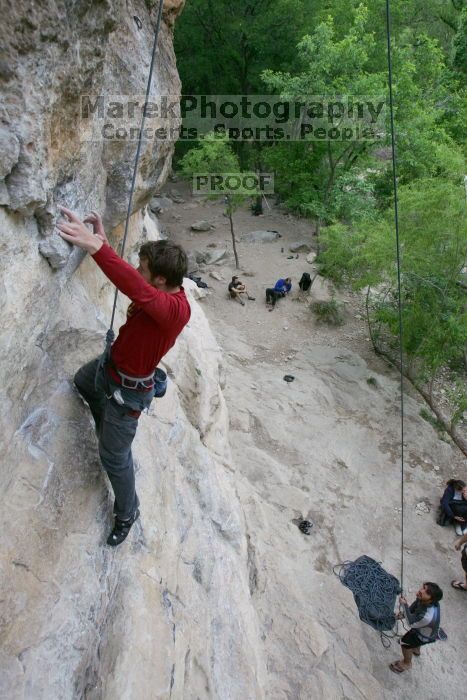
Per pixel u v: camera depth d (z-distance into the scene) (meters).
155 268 2.47
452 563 8.46
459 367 13.09
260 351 13.05
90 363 3.16
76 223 2.36
